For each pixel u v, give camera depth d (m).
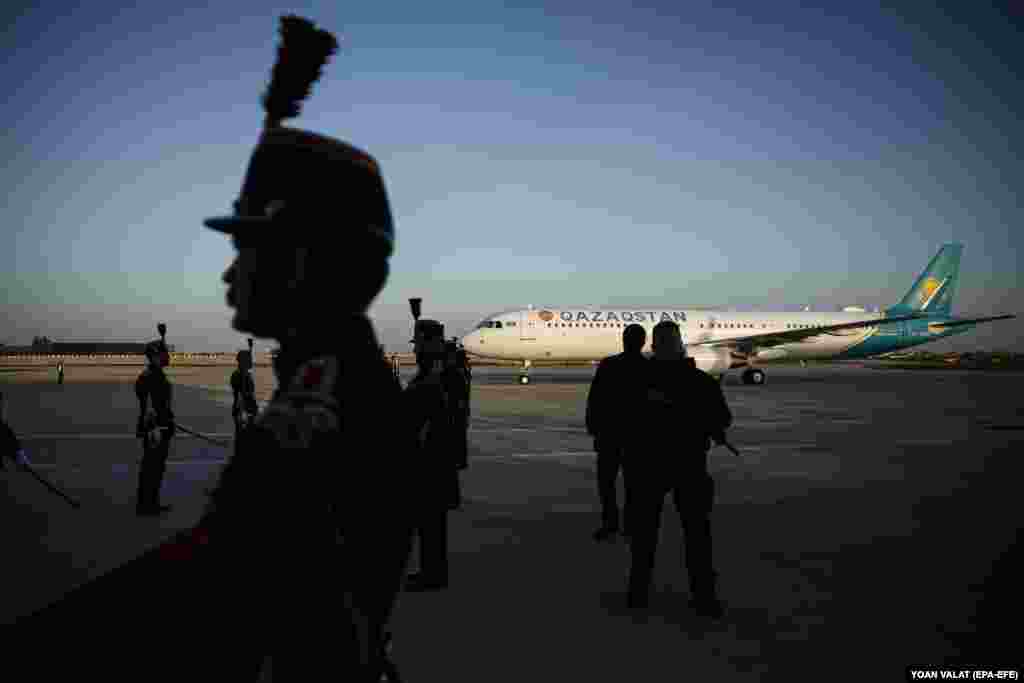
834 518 7.15
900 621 4.39
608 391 6.44
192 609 0.55
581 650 3.98
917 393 27.61
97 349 125.94
